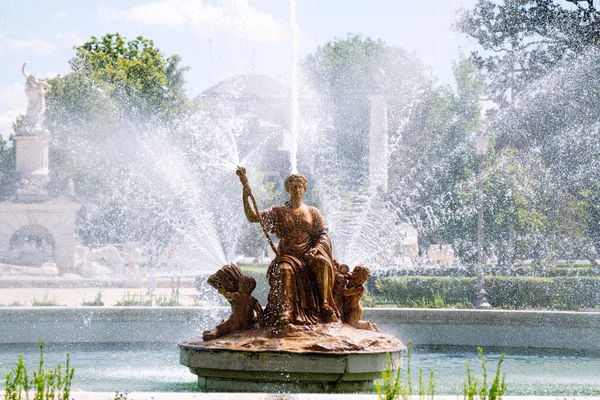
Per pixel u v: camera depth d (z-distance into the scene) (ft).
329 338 31.40
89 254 125.59
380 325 50.52
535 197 109.70
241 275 33.19
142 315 51.52
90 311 51.26
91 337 51.16
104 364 42.39
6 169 155.02
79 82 150.51
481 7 118.01
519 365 43.62
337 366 30.55
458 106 182.60
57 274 118.32
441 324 50.31
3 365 41.96
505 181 110.63
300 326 31.86
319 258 32.83
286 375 31.01
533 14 115.03
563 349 49.52
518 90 119.34
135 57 174.91
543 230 109.09
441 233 131.95
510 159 113.29
